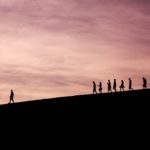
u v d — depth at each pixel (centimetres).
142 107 3186
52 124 3055
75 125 2952
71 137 2705
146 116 2920
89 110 3334
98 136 2647
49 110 3525
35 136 2834
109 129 2752
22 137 2855
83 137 2670
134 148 2356
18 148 2642
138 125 2748
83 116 3159
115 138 2564
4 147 2695
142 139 2486
